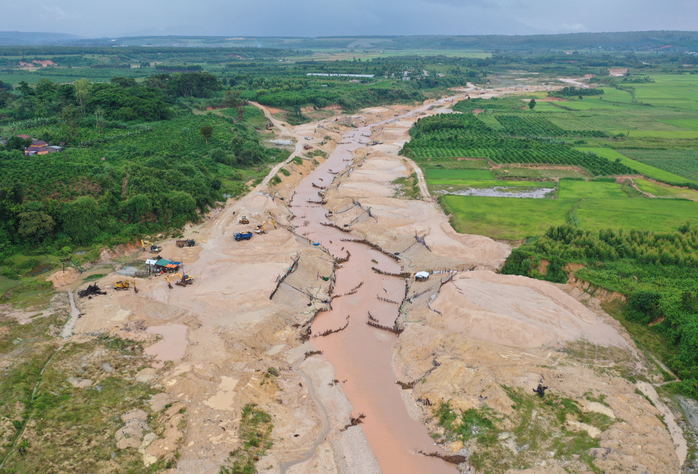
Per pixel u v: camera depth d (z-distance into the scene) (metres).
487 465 52.25
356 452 55.44
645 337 73.44
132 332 73.25
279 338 75.31
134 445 52.09
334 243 112.69
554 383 63.09
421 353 71.12
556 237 102.56
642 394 62.16
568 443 53.94
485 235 109.94
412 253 104.38
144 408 57.94
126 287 84.56
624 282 83.69
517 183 150.88
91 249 96.94
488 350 68.69
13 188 94.94
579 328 74.94
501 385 62.62
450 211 125.00
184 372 64.19
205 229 113.75
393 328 79.62
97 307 79.00
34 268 89.38
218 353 68.50
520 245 105.25
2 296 79.94
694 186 143.12
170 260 94.88
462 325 74.69
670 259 90.81
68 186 110.06
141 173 120.19
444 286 85.19
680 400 61.28
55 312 76.81
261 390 62.56
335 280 95.25
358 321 82.19
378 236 113.12
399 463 54.34
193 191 120.44
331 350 74.31
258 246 104.75
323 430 58.38
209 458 51.47
